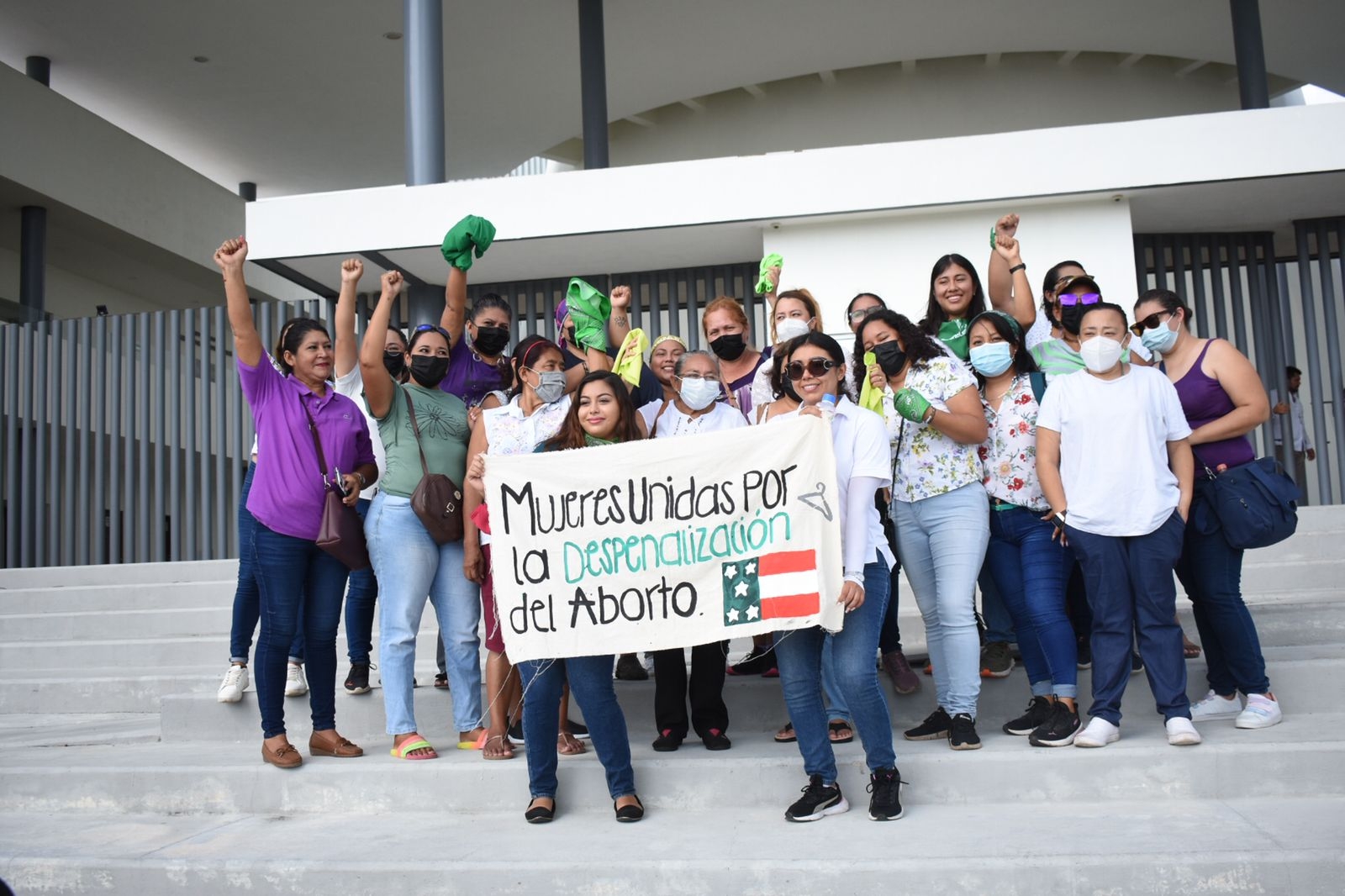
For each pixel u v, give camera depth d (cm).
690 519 376
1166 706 390
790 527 365
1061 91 1501
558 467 389
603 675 384
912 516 421
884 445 377
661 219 847
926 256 852
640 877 330
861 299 513
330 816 415
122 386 1015
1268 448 936
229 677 504
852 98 1529
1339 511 704
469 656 450
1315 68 1448
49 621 773
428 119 909
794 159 839
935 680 438
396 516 441
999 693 455
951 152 828
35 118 1395
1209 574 420
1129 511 395
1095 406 404
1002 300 519
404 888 341
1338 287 1230
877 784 370
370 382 438
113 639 759
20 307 1341
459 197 859
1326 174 800
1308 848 312
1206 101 1527
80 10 1310
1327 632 520
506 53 1378
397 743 438
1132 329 441
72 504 1019
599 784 405
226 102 1557
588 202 855
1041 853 322
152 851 372
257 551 435
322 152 1733
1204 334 941
